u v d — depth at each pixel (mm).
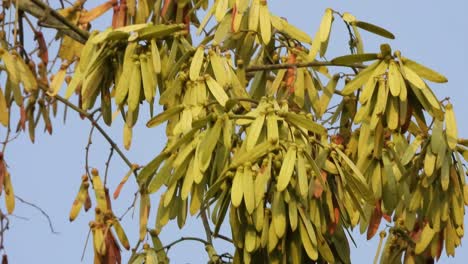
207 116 6039
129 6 7066
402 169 6570
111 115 6543
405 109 6246
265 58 7324
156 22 7188
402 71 6266
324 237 6199
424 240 6719
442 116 6277
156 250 6879
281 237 6008
